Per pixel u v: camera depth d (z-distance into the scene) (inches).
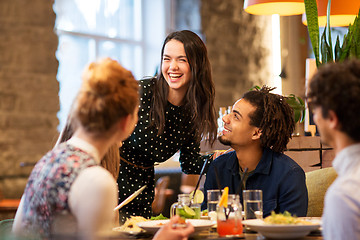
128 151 112.3
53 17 251.1
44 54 246.8
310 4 121.9
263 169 95.5
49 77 248.5
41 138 244.1
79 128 59.0
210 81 107.6
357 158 53.5
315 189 106.7
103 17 293.3
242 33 323.9
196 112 107.9
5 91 235.0
